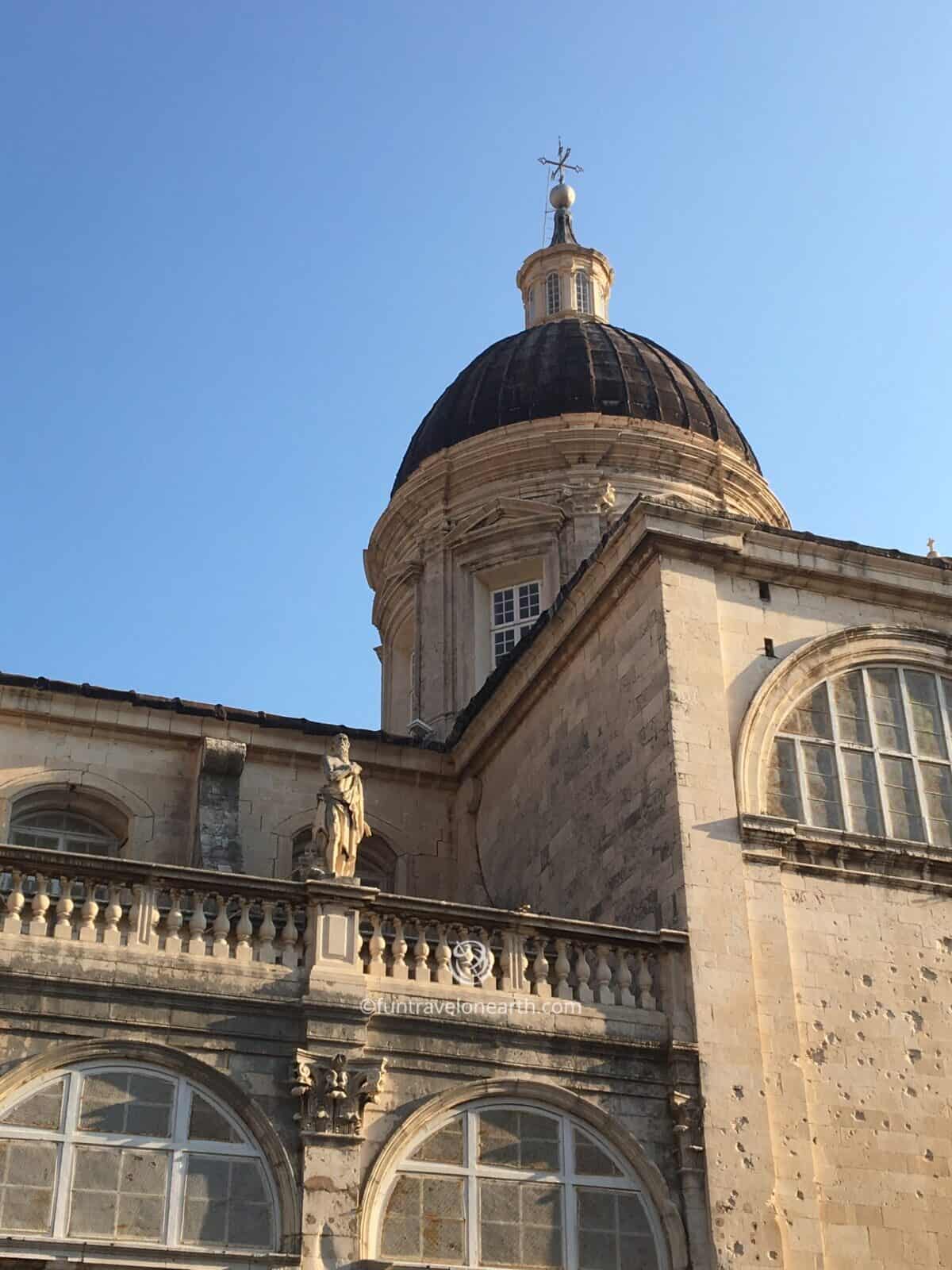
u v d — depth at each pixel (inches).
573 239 1850.4
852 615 985.5
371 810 1139.9
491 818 1111.6
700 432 1499.8
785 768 919.7
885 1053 844.0
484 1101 770.8
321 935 772.6
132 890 758.5
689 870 847.1
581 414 1446.9
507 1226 746.2
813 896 876.0
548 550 1405.0
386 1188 735.7
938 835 940.0
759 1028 821.2
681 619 925.2
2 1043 706.8
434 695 1380.4
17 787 1040.2
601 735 968.3
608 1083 789.9
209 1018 740.0
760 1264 757.9
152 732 1084.5
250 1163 721.0
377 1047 761.0
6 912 735.1
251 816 1095.6
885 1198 804.6
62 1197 689.0
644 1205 770.8
